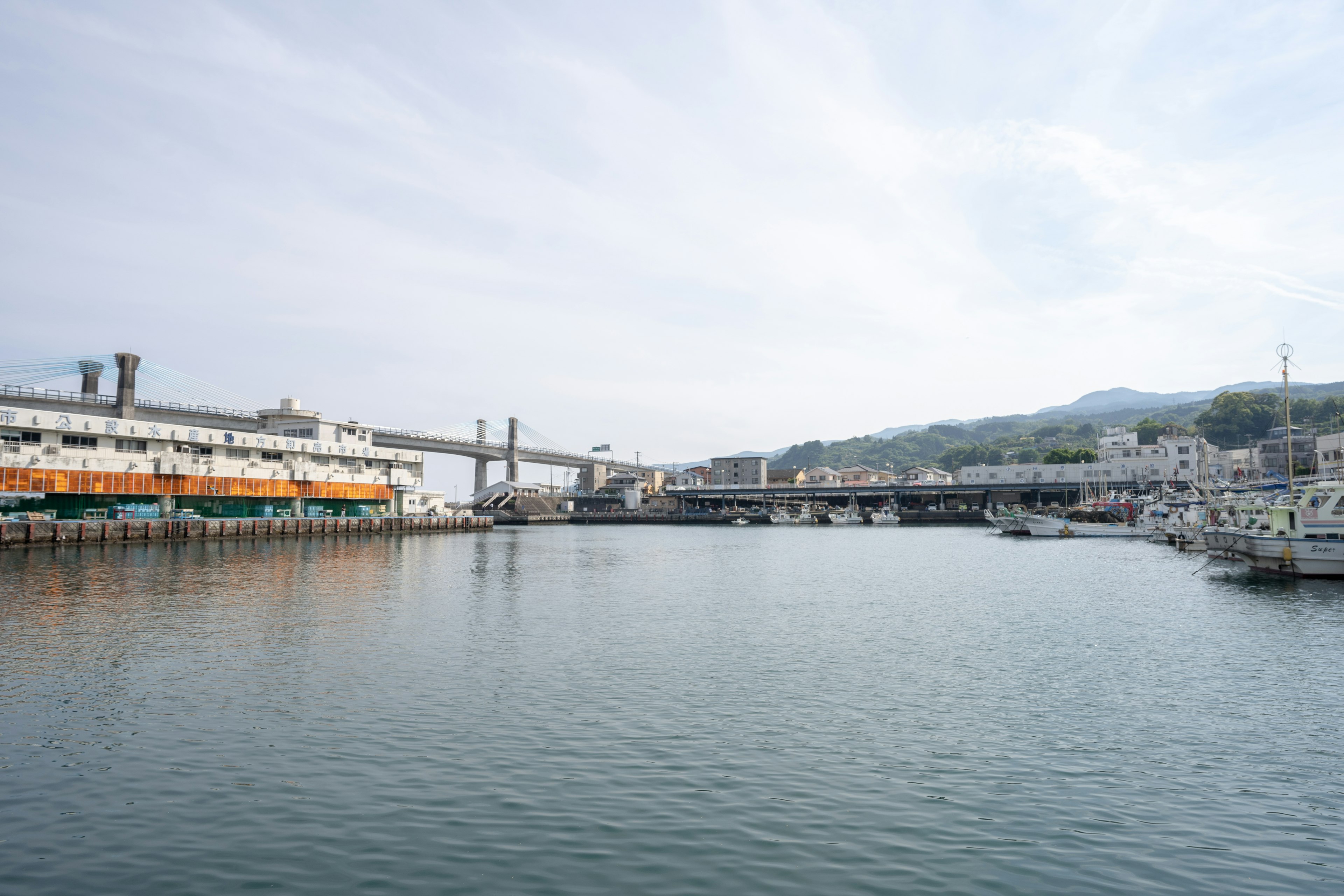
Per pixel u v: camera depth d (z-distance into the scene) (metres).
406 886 13.27
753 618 40.81
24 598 44.53
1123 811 16.50
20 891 12.95
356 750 19.70
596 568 72.38
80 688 25.17
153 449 97.56
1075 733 21.41
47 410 118.31
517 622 39.09
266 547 89.50
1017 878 13.79
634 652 31.70
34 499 87.19
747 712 23.17
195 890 13.08
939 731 21.53
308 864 13.96
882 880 13.66
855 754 19.69
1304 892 13.42
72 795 16.81
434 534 132.62
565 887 13.30
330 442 120.81
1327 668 28.97
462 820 15.80
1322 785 17.86
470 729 21.41
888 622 39.50
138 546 83.88
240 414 140.00
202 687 25.42
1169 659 30.55
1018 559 82.69
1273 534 58.78
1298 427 177.00
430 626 37.44
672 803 16.72
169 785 17.36
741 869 13.95
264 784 17.50
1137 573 65.00
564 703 24.02
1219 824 15.92
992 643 33.91
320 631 35.66
